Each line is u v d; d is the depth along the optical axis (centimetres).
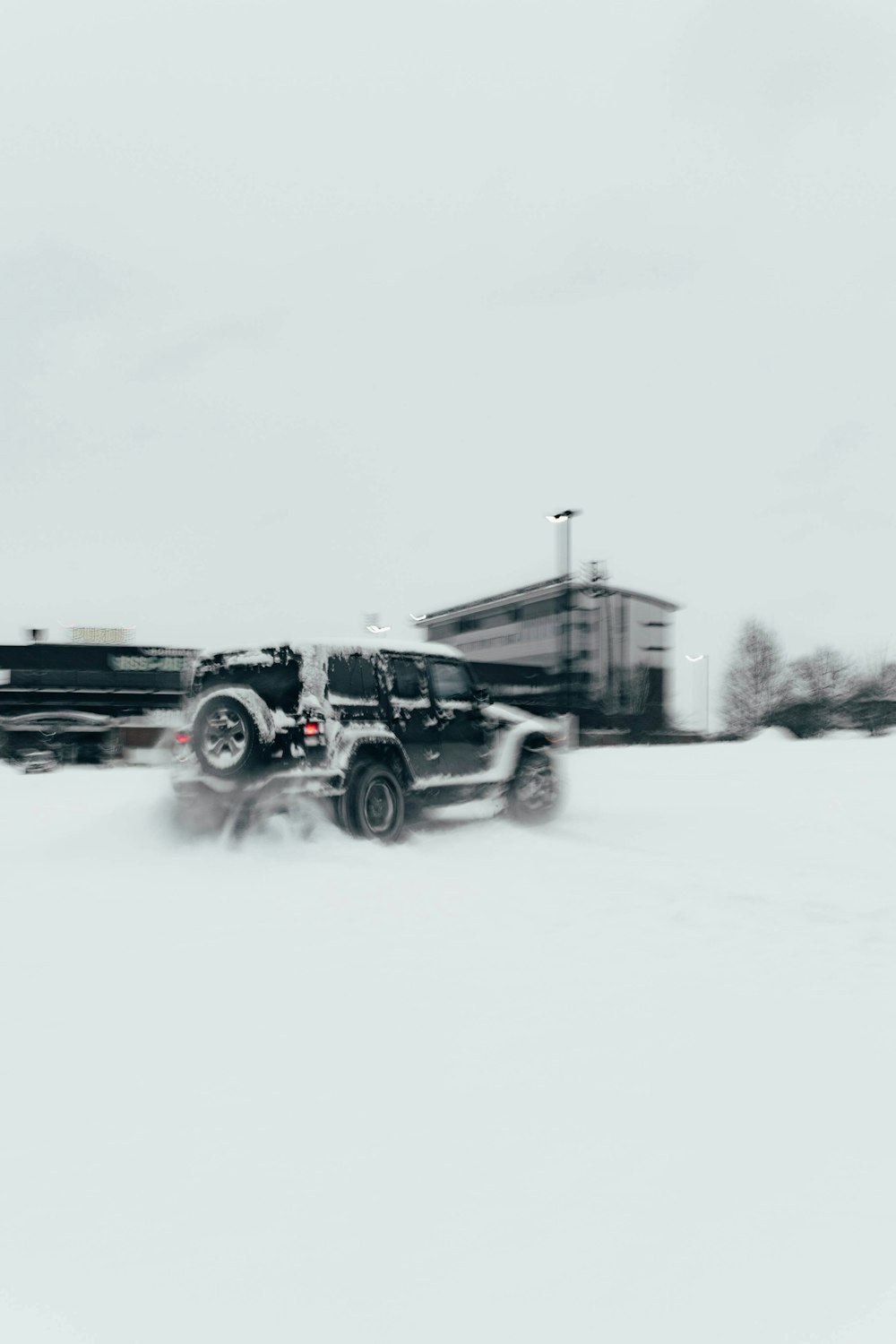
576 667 5441
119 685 4478
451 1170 225
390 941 468
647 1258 187
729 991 377
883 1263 183
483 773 884
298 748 759
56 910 552
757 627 6769
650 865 688
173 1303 175
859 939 468
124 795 1270
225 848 748
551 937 475
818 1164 226
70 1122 256
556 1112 258
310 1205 210
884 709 3100
